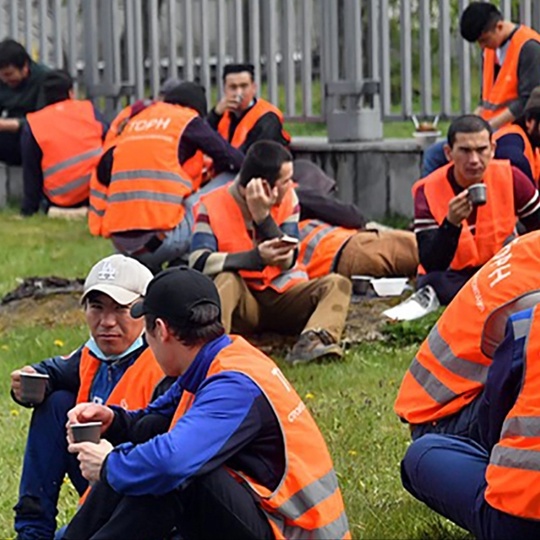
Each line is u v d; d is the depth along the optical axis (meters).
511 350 12.30
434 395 13.90
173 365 11.94
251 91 30.50
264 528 11.59
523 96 27.83
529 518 12.12
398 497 15.45
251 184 21.44
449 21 32.66
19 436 18.31
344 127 32.72
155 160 26.52
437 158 25.67
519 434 12.15
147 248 26.39
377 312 23.14
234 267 21.52
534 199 22.27
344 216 25.30
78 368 14.02
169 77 36.03
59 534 13.02
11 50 35.62
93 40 36.84
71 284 26.19
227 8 39.25
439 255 22.02
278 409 11.62
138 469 11.40
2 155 35.78
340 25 33.47
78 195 34.19
